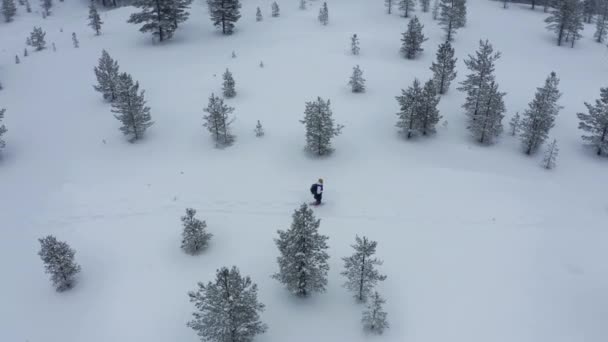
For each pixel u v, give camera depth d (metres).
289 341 15.14
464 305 16.53
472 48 47.41
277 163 26.64
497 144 30.28
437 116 29.69
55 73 40.50
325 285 17.17
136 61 42.50
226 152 27.80
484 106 29.42
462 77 39.94
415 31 42.38
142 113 28.97
